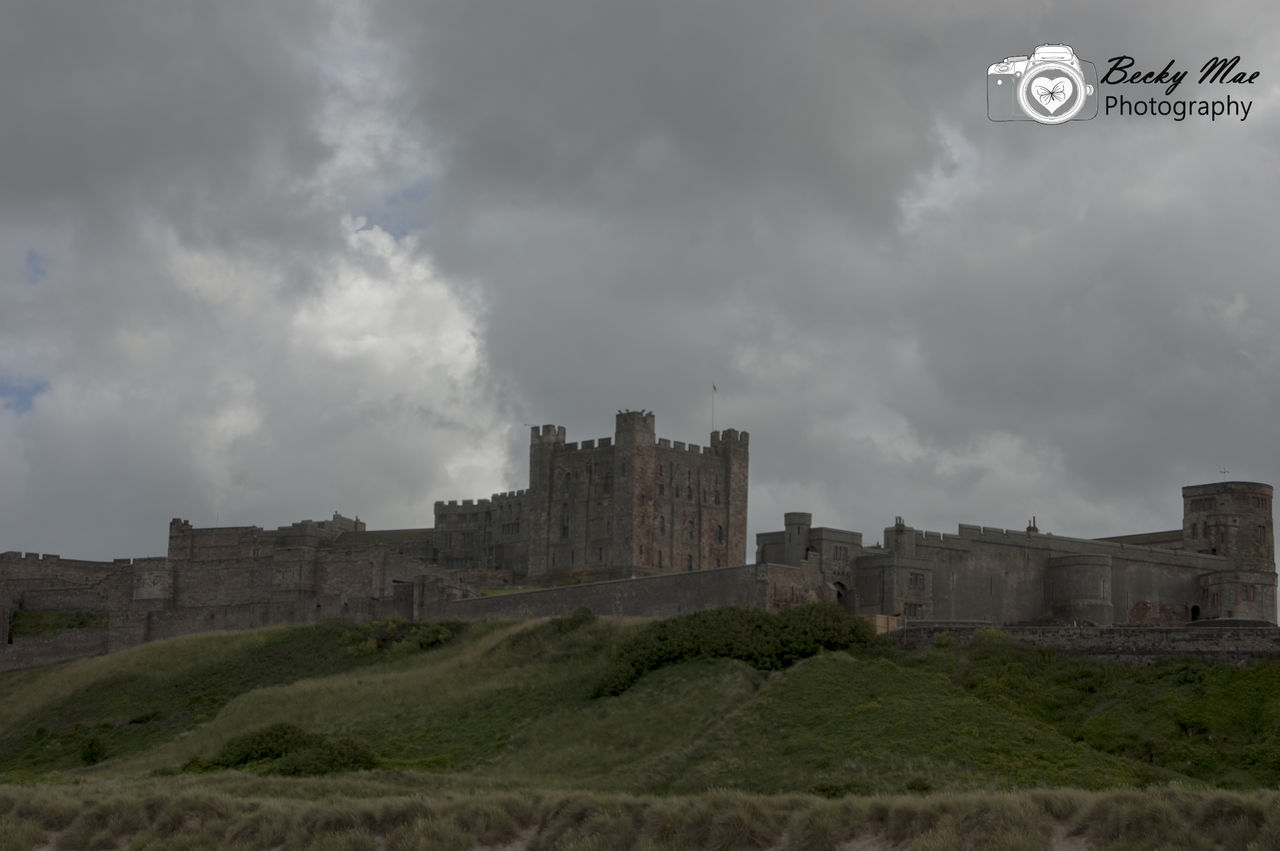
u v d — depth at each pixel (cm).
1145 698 9644
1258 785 8262
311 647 15462
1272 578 16225
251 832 7612
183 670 15375
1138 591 15700
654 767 9381
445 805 7775
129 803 8112
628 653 12062
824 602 12475
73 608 19650
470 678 13062
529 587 19425
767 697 10238
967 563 14638
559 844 7194
